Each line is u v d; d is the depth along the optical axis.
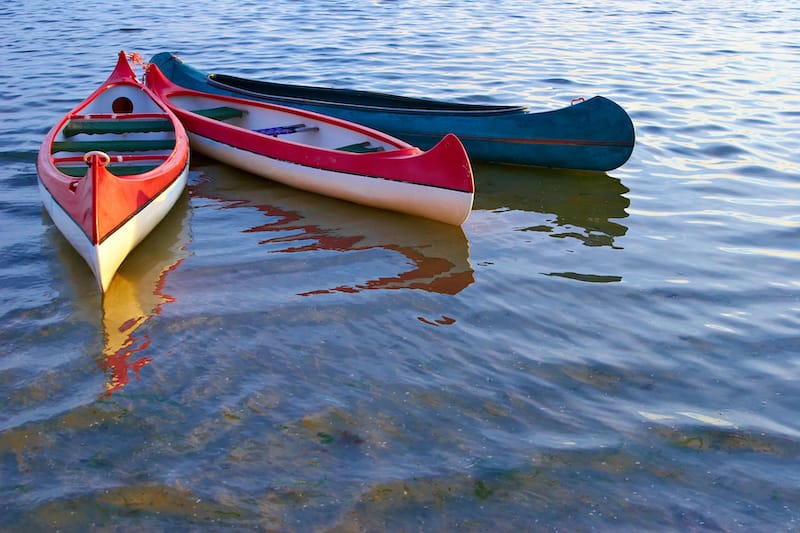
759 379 4.55
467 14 19.69
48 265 5.77
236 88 9.42
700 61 13.84
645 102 10.91
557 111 7.86
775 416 4.21
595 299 5.46
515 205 7.30
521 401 4.28
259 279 5.63
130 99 8.91
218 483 3.61
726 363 4.71
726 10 20.91
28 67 12.66
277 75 12.63
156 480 3.61
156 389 4.28
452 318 5.15
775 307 5.38
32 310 5.09
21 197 7.10
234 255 6.05
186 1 21.25
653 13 20.34
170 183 6.60
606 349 4.82
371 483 3.63
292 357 4.63
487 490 3.61
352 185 7.07
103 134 7.98
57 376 4.37
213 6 20.44
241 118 9.04
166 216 6.84
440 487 3.62
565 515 3.48
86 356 4.58
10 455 3.74
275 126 8.71
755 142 9.13
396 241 6.41
